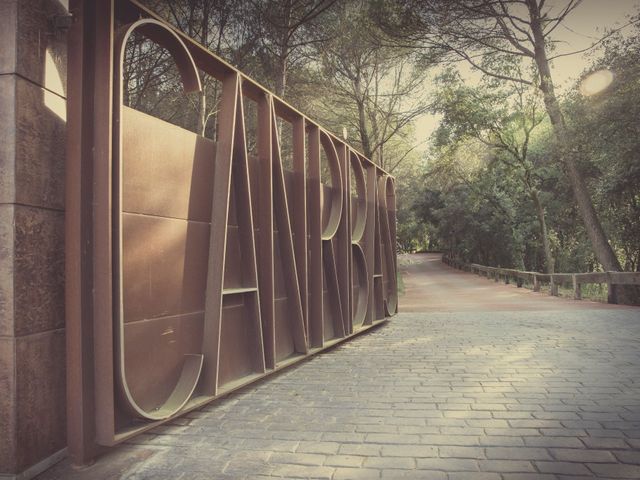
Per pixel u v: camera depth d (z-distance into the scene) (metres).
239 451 3.62
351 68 22.38
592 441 3.59
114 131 3.61
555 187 30.55
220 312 4.80
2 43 3.17
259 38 11.41
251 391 5.44
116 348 3.56
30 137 3.26
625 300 17.30
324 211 8.24
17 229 3.14
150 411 4.11
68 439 3.45
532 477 3.02
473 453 3.44
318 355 7.59
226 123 5.11
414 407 4.60
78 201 3.44
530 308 14.08
